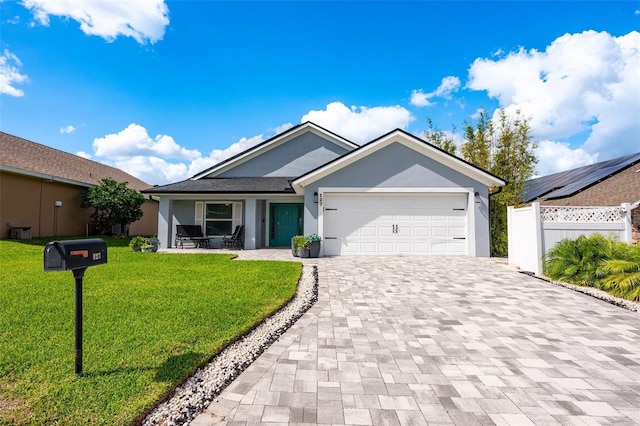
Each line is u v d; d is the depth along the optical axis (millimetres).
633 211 12172
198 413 2658
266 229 16078
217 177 17031
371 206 12453
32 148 17750
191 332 4172
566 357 3803
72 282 6711
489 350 3977
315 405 2791
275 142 16859
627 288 6430
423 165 12227
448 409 2756
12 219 13836
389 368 3486
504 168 15680
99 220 18000
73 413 2510
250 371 3389
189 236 14945
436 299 6270
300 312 5406
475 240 12000
